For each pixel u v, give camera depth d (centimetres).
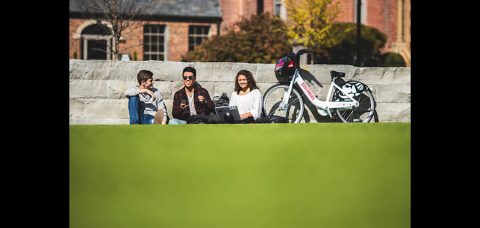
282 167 1162
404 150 1205
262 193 1156
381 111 1434
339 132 1182
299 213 1163
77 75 1321
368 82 1429
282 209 1159
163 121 1355
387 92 1434
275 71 1394
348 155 1182
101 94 1332
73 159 1133
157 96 1354
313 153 1172
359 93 1422
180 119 1362
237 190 1152
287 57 1398
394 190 1197
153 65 1352
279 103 1398
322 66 1413
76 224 1133
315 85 1412
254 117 1386
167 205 1137
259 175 1156
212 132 1149
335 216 1174
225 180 1151
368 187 1186
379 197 1191
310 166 1170
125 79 1342
